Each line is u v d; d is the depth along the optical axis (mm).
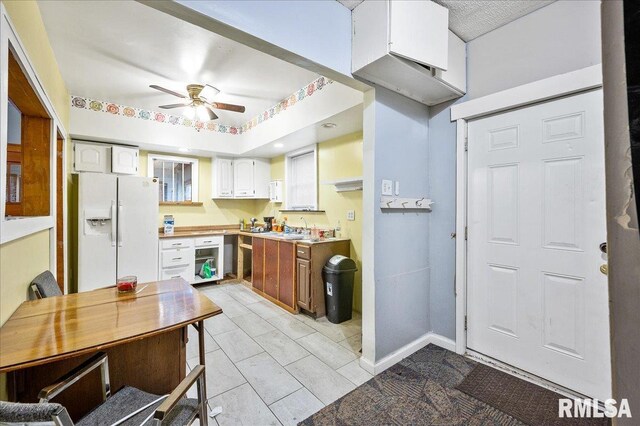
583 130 1789
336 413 1711
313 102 3092
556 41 1872
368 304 2156
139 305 1513
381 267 2170
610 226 381
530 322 2018
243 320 3172
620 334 369
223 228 5234
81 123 3490
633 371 358
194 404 1216
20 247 1457
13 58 1388
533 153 1993
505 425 1600
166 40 2332
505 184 2135
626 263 363
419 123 2475
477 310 2299
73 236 3648
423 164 2514
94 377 1359
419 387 1938
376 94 2123
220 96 3471
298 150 4352
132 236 3803
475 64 2273
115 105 3725
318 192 3992
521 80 2029
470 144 2322
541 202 1963
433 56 1857
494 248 2197
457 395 1850
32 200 2111
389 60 1782
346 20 1922
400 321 2316
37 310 1424
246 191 4977
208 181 5086
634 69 354
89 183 3537
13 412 750
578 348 1819
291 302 3432
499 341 2178
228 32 1454
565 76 1813
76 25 2111
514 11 1972
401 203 2270
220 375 2107
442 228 2490
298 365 2238
